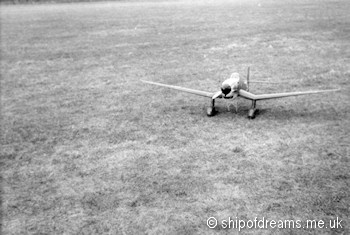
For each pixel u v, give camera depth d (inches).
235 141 410.9
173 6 2731.3
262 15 1689.2
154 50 1018.7
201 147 402.6
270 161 358.9
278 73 693.3
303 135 413.7
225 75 709.3
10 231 279.1
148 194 316.2
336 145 383.2
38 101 625.9
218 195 307.1
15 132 489.4
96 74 791.7
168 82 687.1
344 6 1829.5
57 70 850.8
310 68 712.4
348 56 789.9
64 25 1752.0
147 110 543.8
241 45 1001.5
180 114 514.9
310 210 277.7
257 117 478.0
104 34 1393.9
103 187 333.7
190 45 1057.5
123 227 274.8
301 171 335.0
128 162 380.2
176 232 264.4
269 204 289.0
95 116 534.3
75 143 440.8
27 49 1144.8
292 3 2274.9
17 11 2775.6
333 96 541.0
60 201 315.9
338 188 303.0
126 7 2815.0
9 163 396.5
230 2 2869.1
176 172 350.6
